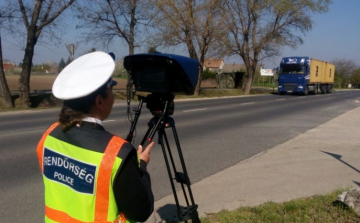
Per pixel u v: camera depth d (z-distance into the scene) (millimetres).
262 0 38344
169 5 28797
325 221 4312
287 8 37844
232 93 41094
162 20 28734
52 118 15305
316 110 21219
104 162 1797
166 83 2580
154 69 2609
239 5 39156
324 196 5266
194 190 5980
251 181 6461
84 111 1923
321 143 10328
